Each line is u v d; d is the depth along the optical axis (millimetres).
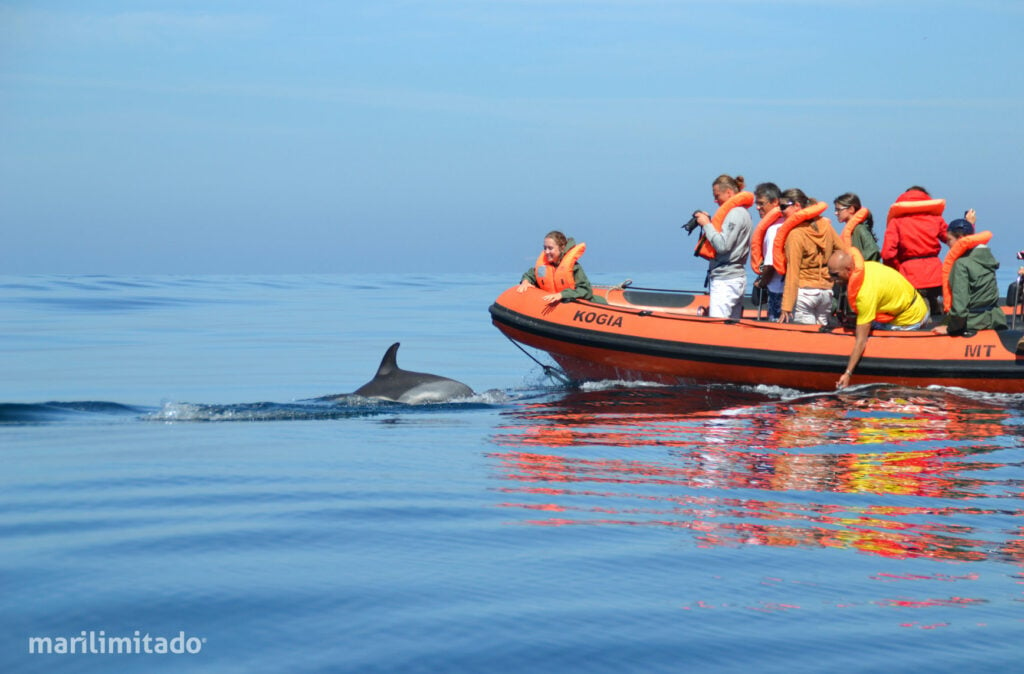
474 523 8352
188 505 8938
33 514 8594
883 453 11320
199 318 37219
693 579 6922
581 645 5770
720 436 12383
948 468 10570
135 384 18594
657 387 16344
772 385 15570
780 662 5559
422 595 6555
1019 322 17609
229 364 22016
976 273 14719
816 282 15641
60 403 14984
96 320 35469
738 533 8086
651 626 6055
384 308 43938
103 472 10328
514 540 7844
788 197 15469
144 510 8750
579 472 10383
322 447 11742
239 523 8297
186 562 7215
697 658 5602
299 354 24250
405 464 10797
